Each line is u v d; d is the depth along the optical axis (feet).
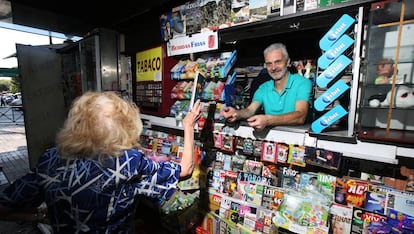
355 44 3.39
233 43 6.04
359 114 3.49
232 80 5.50
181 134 6.98
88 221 2.58
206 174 5.57
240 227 4.62
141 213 6.35
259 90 5.85
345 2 3.46
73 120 2.81
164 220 5.55
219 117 5.41
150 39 8.14
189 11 5.86
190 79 6.68
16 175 12.80
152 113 7.65
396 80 3.11
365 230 3.41
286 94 5.18
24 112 11.80
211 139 5.49
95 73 9.57
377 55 3.23
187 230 5.30
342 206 3.66
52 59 12.82
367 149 3.52
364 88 3.38
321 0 3.73
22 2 8.52
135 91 9.20
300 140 4.22
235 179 5.11
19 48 11.44
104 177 2.62
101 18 9.89
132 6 7.95
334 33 3.51
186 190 5.72
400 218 3.21
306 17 4.00
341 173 4.10
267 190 4.56
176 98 6.98
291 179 4.40
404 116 3.32
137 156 2.93
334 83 3.64
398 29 3.03
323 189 3.99
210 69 5.60
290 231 3.77
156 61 7.20
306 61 5.95
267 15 4.44
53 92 12.96
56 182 2.60
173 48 6.52
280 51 4.95
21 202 2.70
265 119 4.29
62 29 11.53
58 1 8.79
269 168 4.74
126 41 9.65
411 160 3.23
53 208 2.62
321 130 3.91
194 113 4.18
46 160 2.83
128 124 3.01
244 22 4.82
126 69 9.50
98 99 2.95
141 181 3.00
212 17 5.39
